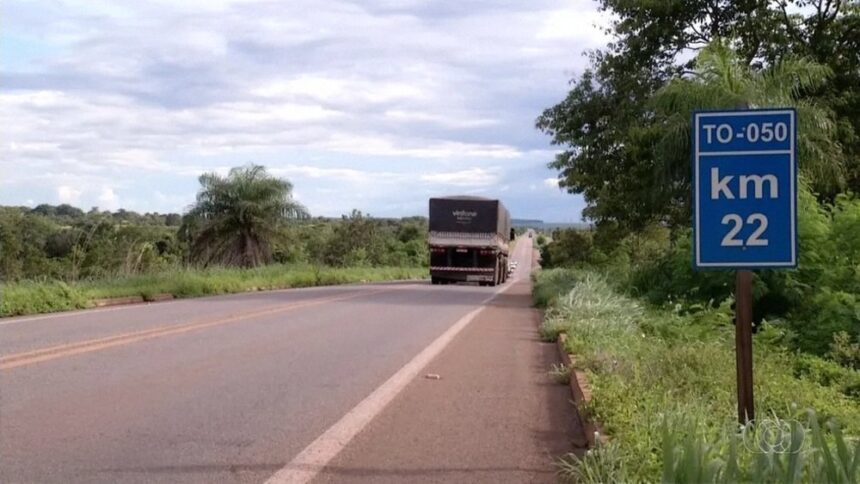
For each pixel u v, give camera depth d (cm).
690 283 1931
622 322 1448
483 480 611
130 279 2552
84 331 1448
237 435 731
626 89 2825
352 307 2139
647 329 1469
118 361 1115
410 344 1370
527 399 912
